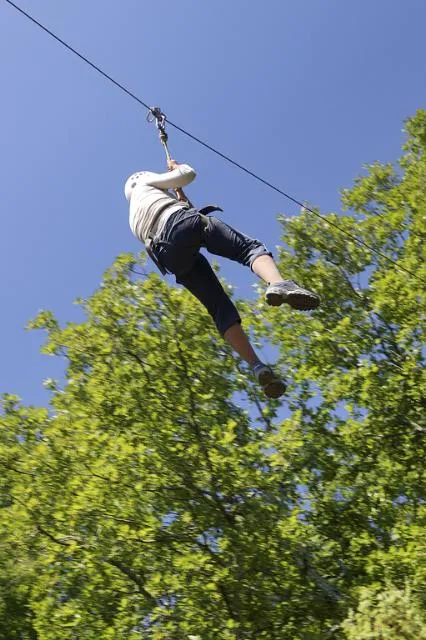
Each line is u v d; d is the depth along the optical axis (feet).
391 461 40.70
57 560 35.19
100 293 43.73
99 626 34.78
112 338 42.75
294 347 45.32
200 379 41.14
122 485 34.68
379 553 32.94
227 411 40.73
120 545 33.63
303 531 35.47
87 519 34.55
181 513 35.55
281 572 34.73
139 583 34.53
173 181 15.15
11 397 42.32
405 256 48.91
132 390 40.45
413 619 24.26
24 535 36.06
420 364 42.57
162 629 32.32
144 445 36.76
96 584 34.71
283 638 34.12
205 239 14.30
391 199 52.60
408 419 41.96
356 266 49.83
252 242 14.08
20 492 36.58
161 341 41.98
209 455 34.65
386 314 45.16
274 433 39.29
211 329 42.78
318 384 42.98
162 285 43.21
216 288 15.17
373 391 41.60
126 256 44.16
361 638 24.67
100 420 40.09
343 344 45.42
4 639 47.93
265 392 14.58
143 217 14.79
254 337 45.37
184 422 39.60
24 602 47.34
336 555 38.65
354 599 33.04
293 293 13.23
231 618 33.37
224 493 35.42
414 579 30.42
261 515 34.47
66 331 42.63
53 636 35.29
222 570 31.89
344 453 41.52
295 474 38.99
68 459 37.19
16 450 38.96
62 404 41.91
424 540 32.73
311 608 34.30
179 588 32.86
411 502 40.47
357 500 39.83
